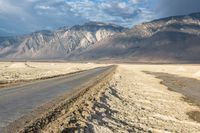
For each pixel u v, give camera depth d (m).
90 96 27.39
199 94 48.72
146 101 34.69
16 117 15.12
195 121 26.27
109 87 41.06
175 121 24.97
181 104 36.16
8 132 12.02
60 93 27.28
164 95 43.53
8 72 74.06
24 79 46.81
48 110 17.72
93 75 64.38
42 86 34.41
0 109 17.22
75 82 42.78
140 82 64.06
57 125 14.26
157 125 21.89
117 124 18.83
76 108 19.67
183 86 61.97
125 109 25.75
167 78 85.19
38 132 12.59
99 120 18.27
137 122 21.39
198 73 101.00
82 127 15.13
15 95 24.42
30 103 20.11
